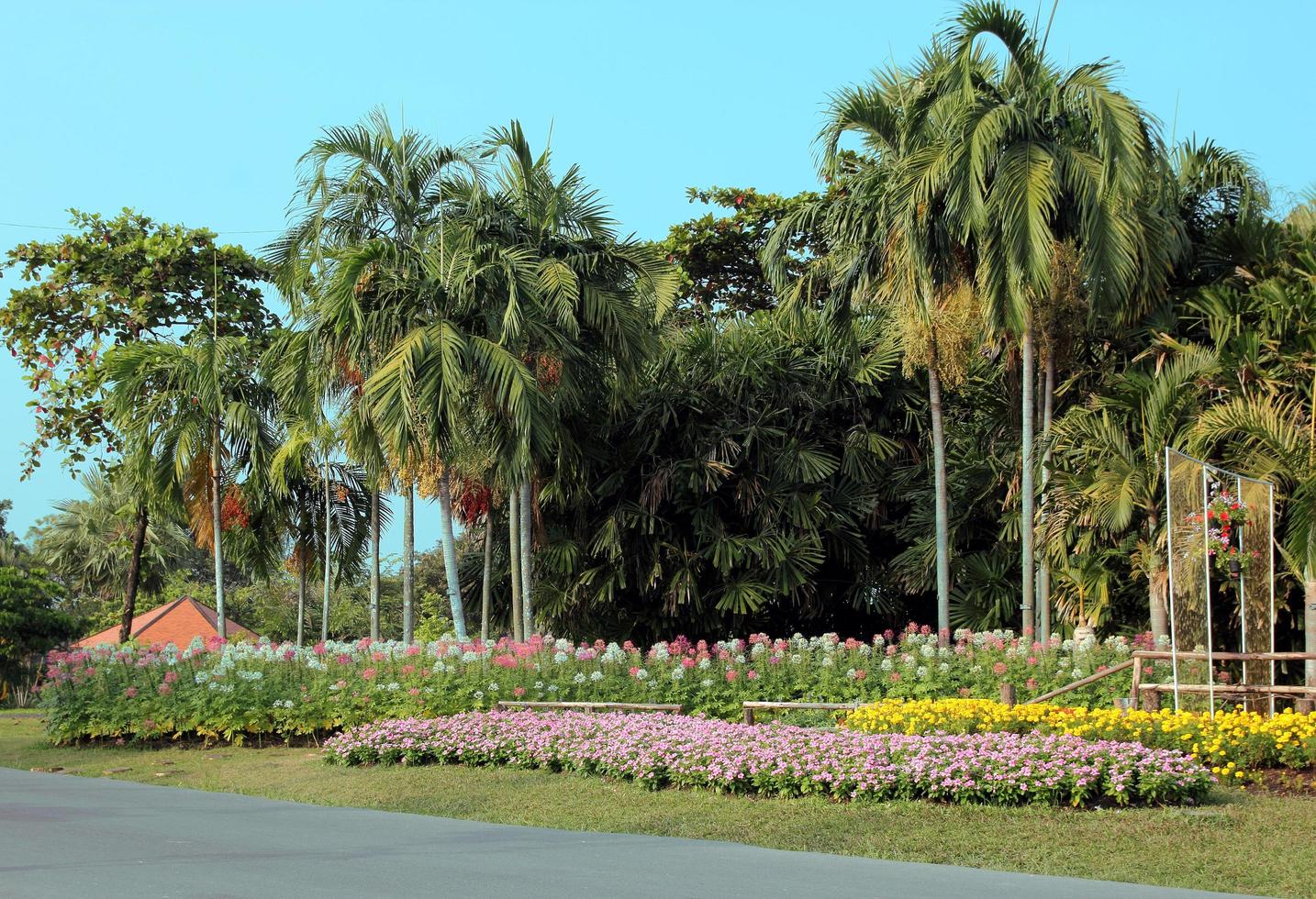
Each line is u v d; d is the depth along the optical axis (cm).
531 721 1143
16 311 2414
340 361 1569
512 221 1609
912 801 826
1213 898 544
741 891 550
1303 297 1262
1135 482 1277
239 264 2509
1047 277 1257
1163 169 1323
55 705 1420
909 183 1325
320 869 597
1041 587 1430
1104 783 789
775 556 1752
